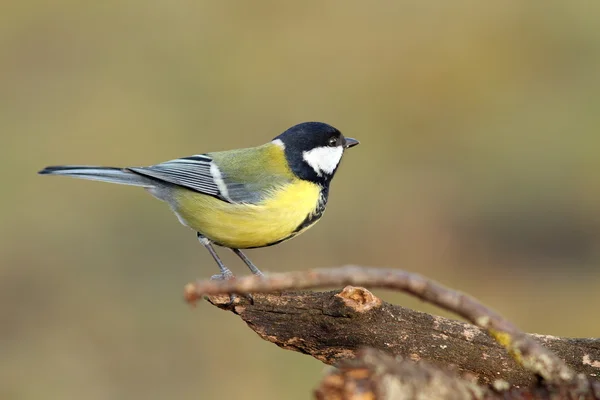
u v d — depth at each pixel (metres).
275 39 16.73
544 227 15.12
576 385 4.30
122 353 11.22
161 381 10.62
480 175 15.90
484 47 17.03
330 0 17.05
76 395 10.45
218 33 16.47
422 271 14.16
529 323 11.62
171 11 16.27
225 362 10.77
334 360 5.76
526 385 5.36
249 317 5.83
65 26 15.98
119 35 16.11
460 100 16.66
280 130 15.83
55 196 13.84
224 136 15.55
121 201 13.80
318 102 16.30
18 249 13.09
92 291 12.49
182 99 15.67
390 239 14.70
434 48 16.94
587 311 11.93
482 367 5.43
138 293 12.48
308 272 3.88
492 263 14.30
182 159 7.52
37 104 15.18
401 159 16.08
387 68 16.77
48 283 12.67
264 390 10.45
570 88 16.78
